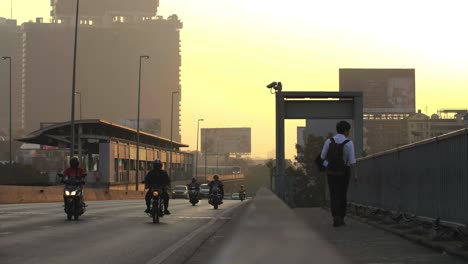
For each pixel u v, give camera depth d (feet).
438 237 36.99
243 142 579.07
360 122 101.04
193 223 67.15
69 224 63.87
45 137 268.21
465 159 34.12
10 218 71.36
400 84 487.20
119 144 274.16
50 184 261.24
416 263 31.01
